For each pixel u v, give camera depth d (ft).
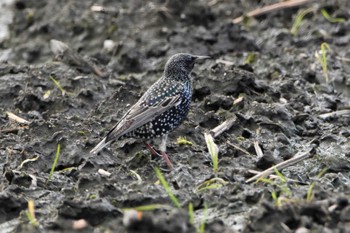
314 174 37.63
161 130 38.45
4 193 34.01
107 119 42.63
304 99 46.75
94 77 49.34
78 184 35.55
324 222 30.94
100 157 38.01
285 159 39.34
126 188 34.99
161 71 52.34
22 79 48.62
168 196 33.81
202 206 33.88
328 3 60.13
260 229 30.86
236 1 64.28
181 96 38.93
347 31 57.41
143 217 29.50
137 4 63.41
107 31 59.16
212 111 43.19
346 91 49.44
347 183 36.88
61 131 40.27
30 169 37.76
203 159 38.01
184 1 59.98
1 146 40.14
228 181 35.53
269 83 49.06
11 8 67.15
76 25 60.29
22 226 32.30
